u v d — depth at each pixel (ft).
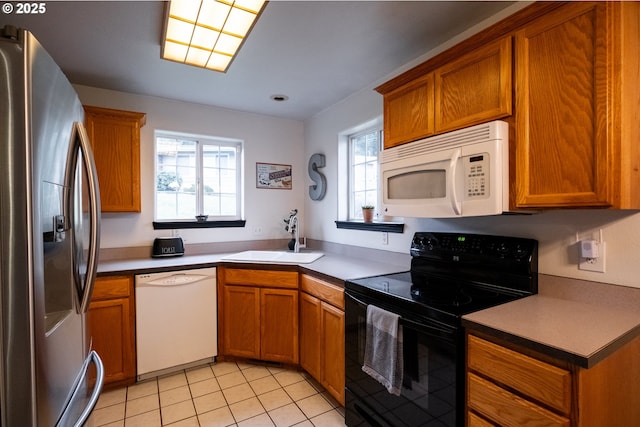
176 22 5.74
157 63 7.37
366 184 9.52
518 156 4.45
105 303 7.32
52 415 3.13
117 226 9.04
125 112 8.25
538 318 3.97
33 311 2.77
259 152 11.21
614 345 3.30
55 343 3.23
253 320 8.55
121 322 7.50
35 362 2.79
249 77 8.18
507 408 3.57
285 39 6.40
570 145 3.94
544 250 5.07
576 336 3.41
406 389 4.83
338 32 6.18
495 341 3.76
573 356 3.04
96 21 5.74
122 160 8.34
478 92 4.93
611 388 3.46
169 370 8.24
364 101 8.91
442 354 4.28
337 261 8.58
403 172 6.01
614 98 3.61
